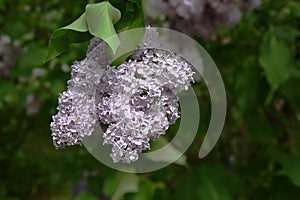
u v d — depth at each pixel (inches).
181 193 63.9
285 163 67.4
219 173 64.7
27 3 83.1
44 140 100.6
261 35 67.4
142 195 54.7
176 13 51.2
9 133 101.8
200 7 51.7
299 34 66.9
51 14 80.4
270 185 70.7
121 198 54.2
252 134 70.1
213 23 54.3
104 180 61.0
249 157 77.2
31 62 74.7
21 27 82.7
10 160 105.7
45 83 83.4
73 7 58.9
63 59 58.6
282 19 68.2
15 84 88.7
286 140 73.4
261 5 67.4
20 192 113.7
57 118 34.1
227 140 76.7
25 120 101.3
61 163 73.9
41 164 95.7
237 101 69.4
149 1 49.8
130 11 34.8
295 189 69.5
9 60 87.4
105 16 33.0
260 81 67.9
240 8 59.2
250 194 70.6
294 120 72.1
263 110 71.9
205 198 63.2
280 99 71.2
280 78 63.1
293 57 68.1
